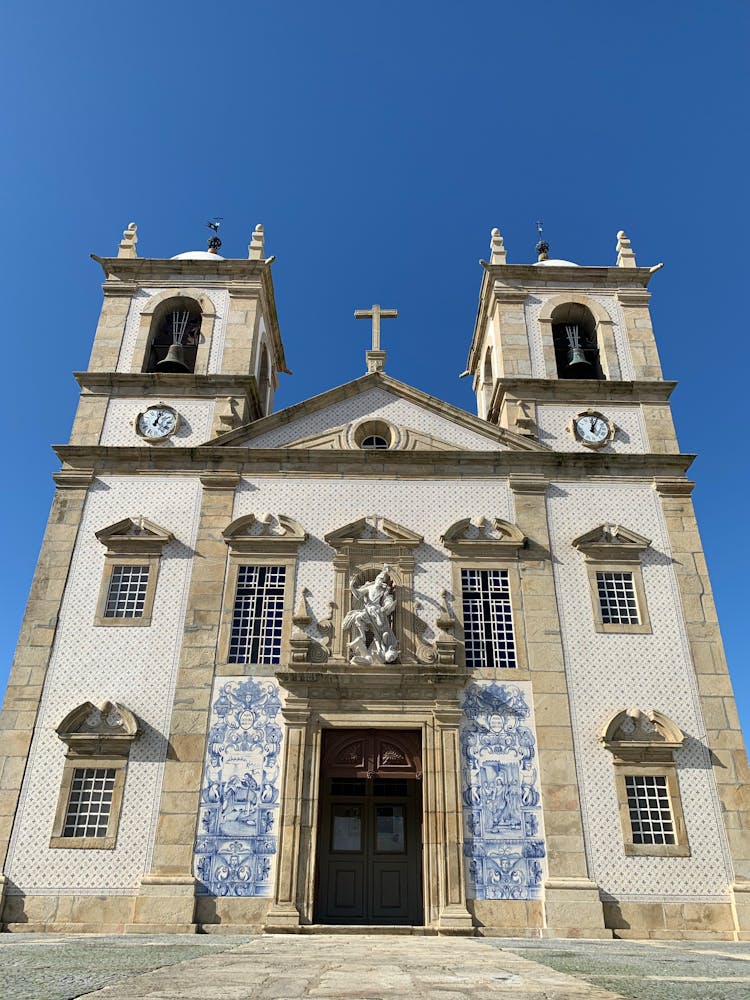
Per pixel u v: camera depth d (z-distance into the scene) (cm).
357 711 1494
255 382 1933
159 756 1461
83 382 1917
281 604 1619
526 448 1803
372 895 1502
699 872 1389
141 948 849
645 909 1359
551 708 1511
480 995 435
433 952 844
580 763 1467
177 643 1567
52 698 1519
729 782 1460
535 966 657
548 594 1625
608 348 1995
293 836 1386
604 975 588
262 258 2133
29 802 1432
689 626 1603
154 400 1898
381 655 1534
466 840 1399
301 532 1672
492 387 2228
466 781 1445
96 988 449
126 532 1688
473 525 1695
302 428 1825
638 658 1566
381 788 1599
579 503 1733
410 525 1698
